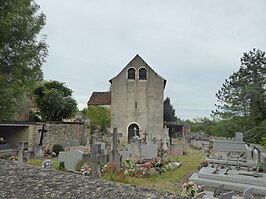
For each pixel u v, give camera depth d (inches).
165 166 554.6
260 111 868.0
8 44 487.2
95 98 1472.7
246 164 530.9
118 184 181.2
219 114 1152.8
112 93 1214.3
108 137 942.4
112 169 396.8
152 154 684.1
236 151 565.6
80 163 443.2
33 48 514.0
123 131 1183.6
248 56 1160.2
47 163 440.1
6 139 826.8
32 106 1156.5
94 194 156.0
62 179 183.6
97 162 353.7
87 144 796.6
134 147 684.7
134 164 523.2
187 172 540.7
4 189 159.6
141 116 1187.9
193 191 310.7
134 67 1219.2
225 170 471.8
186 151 914.1
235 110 1088.8
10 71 493.4
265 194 359.3
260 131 829.2
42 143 797.9
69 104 1192.8
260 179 390.9
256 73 1116.5
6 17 451.2
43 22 540.7
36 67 526.6
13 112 507.8
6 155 621.3
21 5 491.8
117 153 451.8
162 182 430.0
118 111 1199.6
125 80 1214.9
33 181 176.2
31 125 807.1
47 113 1127.0
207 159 614.9
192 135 1609.3
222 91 1174.3
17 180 177.2
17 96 490.9
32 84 537.3
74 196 151.7
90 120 1188.5
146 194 161.0
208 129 2039.9
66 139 956.0
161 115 1184.8
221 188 295.6
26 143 700.0
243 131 1000.2
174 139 1186.6
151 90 1201.4
